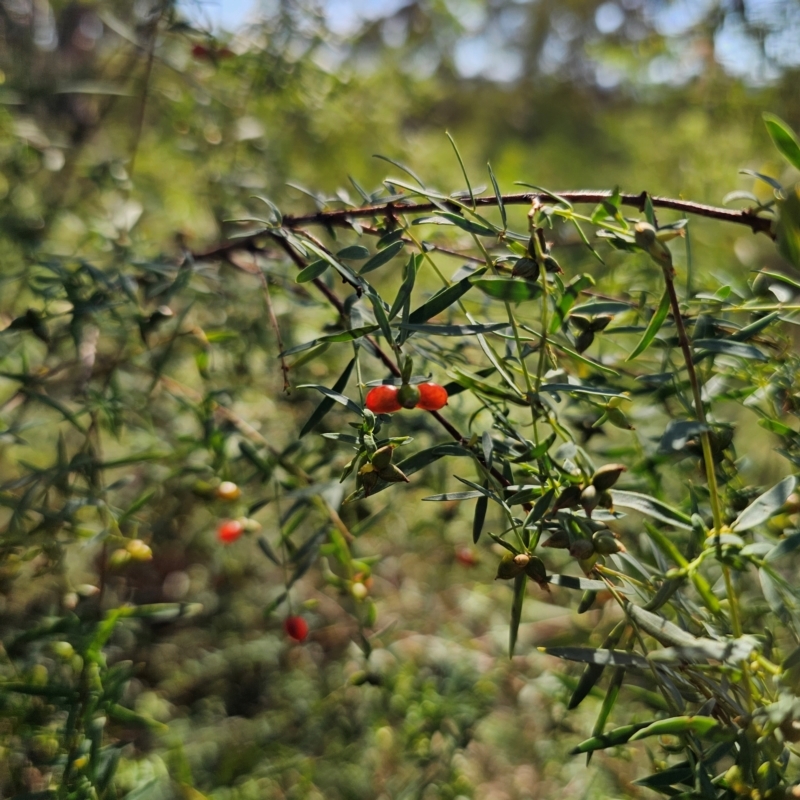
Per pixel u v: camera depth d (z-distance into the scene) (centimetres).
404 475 19
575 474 20
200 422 31
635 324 26
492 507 40
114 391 32
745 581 27
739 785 18
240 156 49
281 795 40
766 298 23
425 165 60
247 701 48
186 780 32
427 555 48
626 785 34
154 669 47
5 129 40
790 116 57
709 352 21
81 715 24
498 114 133
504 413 22
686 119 72
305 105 50
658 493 24
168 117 47
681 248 36
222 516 36
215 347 36
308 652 47
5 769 27
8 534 27
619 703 33
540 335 21
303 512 30
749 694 18
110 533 28
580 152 114
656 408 28
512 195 23
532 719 42
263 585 49
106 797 25
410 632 45
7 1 47
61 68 50
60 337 31
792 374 23
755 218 21
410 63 72
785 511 21
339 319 26
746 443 45
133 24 46
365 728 41
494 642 44
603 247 35
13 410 35
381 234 25
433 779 37
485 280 20
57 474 28
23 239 39
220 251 31
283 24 45
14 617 30
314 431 33
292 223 26
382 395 20
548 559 36
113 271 30
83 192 44
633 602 20
